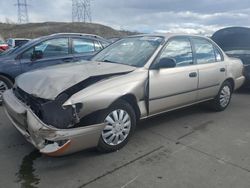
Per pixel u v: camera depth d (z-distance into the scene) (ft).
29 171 10.94
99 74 12.30
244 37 26.96
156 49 14.56
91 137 11.06
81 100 10.91
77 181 10.36
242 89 27.40
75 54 22.33
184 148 13.28
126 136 12.99
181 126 16.20
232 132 15.51
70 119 10.68
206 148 13.35
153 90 13.76
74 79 11.66
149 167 11.44
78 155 12.23
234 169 11.46
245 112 19.31
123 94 12.22
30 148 12.84
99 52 16.94
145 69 13.65
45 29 218.38
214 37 29.04
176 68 15.05
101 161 11.80
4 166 11.27
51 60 21.11
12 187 9.93
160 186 10.16
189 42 16.55
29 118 10.75
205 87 17.11
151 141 13.96
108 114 12.09
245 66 25.02
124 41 16.62
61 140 10.33
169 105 14.89
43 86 11.61
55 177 10.57
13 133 14.51
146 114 13.80
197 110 19.38
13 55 20.29
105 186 10.09
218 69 17.94
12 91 13.74
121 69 13.17
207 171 11.25
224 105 19.36
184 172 11.13
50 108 10.72
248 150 13.26
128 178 10.62
